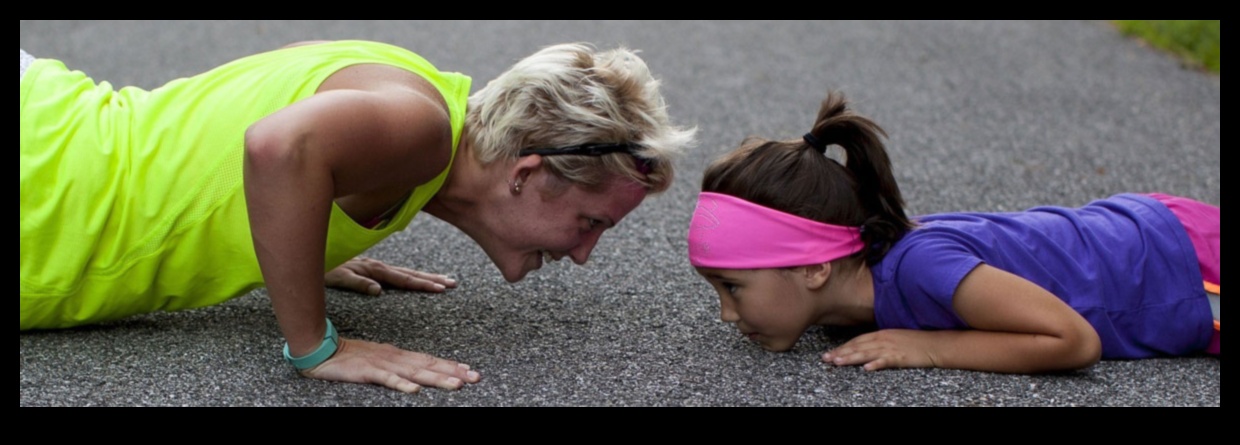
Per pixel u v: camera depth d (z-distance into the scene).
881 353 2.30
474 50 5.36
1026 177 3.85
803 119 4.48
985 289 2.20
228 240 2.22
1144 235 2.43
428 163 2.08
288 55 2.25
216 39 5.48
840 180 2.31
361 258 2.78
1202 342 2.44
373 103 1.98
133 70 4.92
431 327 2.51
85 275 2.27
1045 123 4.48
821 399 2.17
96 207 2.20
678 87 4.86
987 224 2.38
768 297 2.29
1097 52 5.58
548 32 5.72
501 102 2.14
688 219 3.37
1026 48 5.64
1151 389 2.25
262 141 1.91
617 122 2.12
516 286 2.80
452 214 2.28
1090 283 2.34
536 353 2.38
